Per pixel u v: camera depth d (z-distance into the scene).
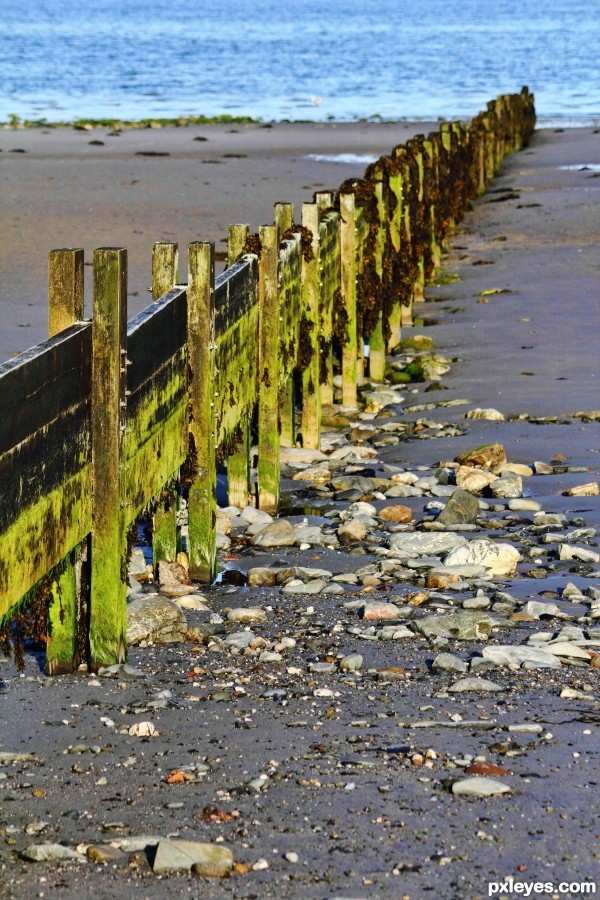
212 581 23.61
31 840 13.08
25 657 19.17
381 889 12.03
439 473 30.67
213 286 22.48
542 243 61.56
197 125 122.38
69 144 104.81
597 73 182.00
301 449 33.28
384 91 159.75
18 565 15.02
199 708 16.97
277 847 12.86
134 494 19.06
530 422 34.75
